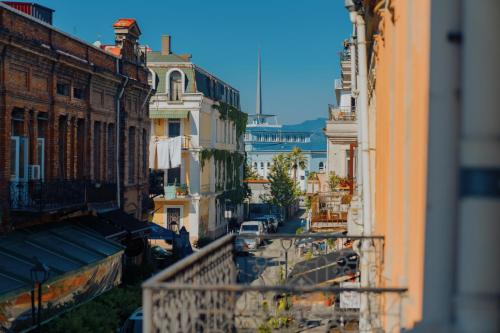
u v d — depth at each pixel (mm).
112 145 35375
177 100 58969
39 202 25188
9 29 24375
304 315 9094
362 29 13391
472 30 3812
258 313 8609
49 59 27219
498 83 3770
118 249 28734
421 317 5605
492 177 3719
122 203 36156
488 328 3709
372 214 13430
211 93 65000
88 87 31750
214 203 65375
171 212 58969
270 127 175500
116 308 26078
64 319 21781
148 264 36719
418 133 6574
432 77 4852
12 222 24641
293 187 88500
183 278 6859
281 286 6285
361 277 11305
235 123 76562
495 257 3705
